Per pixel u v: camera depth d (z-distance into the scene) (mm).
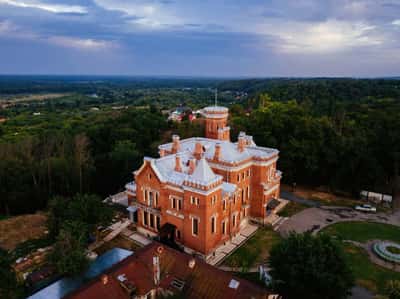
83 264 36531
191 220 44500
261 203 55688
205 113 62844
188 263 35062
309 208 64562
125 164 77312
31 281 37594
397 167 71000
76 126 122438
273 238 51469
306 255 33031
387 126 76562
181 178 46438
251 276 40969
